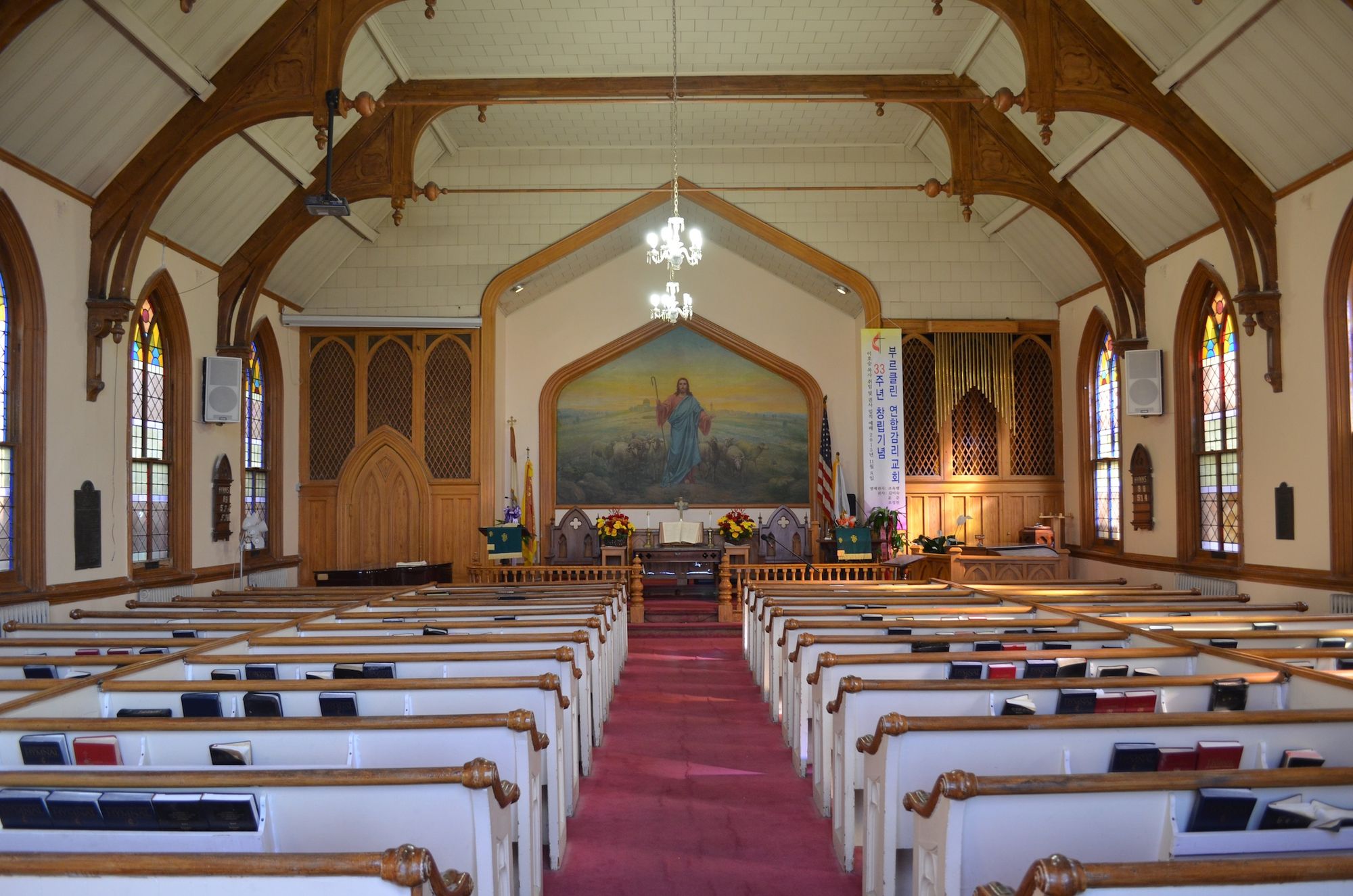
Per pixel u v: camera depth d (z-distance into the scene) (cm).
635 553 1858
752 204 1769
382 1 1050
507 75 1436
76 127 986
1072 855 347
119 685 548
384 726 443
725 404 2023
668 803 673
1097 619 805
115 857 275
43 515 990
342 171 1433
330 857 272
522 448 1966
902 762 438
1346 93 954
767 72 1450
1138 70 1105
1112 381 1617
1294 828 341
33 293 986
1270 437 1156
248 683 546
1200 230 1313
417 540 1769
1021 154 1463
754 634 1159
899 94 1303
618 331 1988
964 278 1773
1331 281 1040
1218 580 1273
